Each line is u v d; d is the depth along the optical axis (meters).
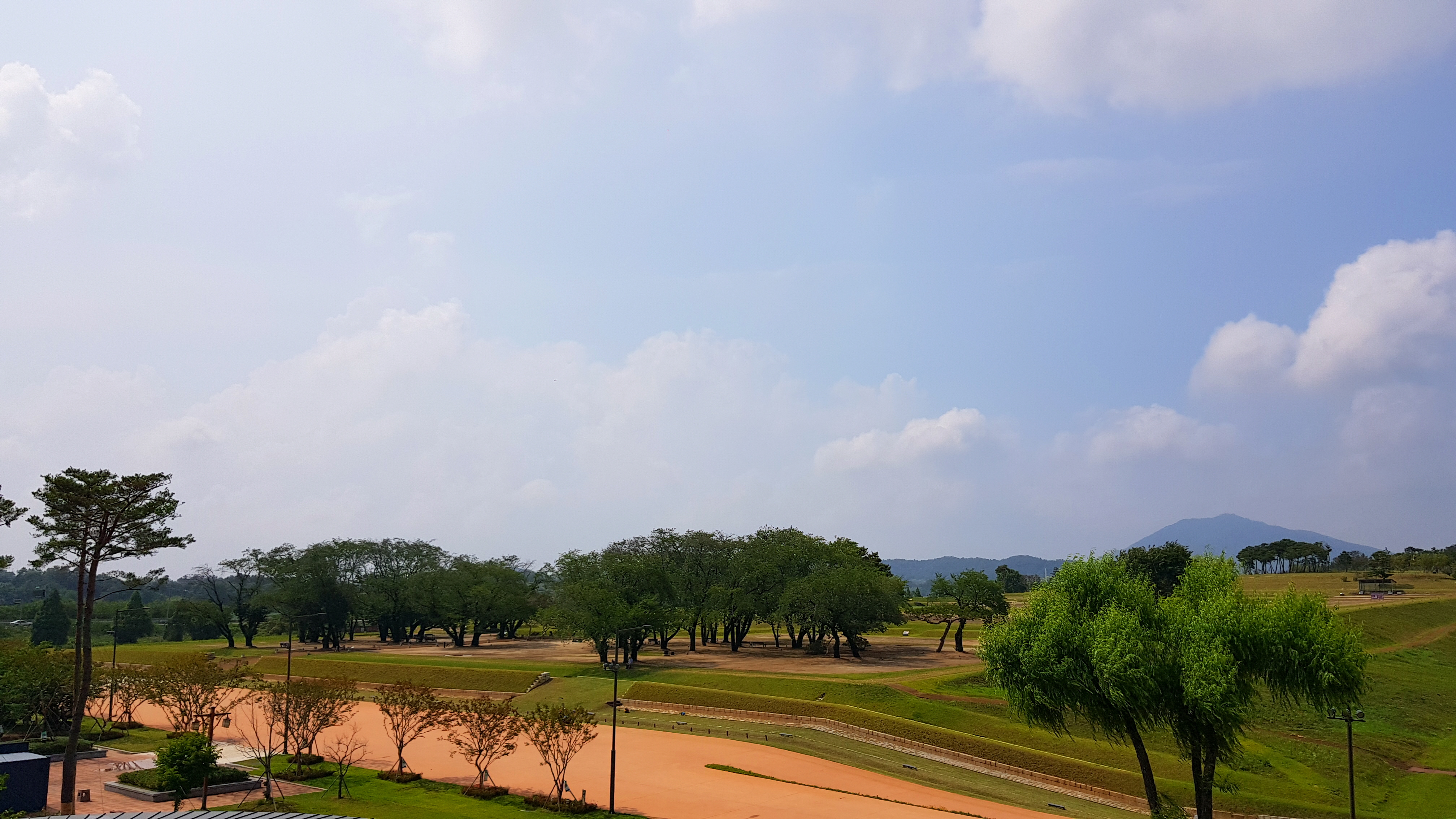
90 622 56.44
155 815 33.34
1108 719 43.50
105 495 56.38
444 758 68.00
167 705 70.81
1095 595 46.34
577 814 49.97
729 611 130.00
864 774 62.34
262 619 163.25
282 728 78.75
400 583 163.38
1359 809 54.19
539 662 119.88
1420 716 74.75
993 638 47.25
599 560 136.25
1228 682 39.06
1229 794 54.84
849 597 117.25
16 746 61.91
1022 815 51.34
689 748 71.06
